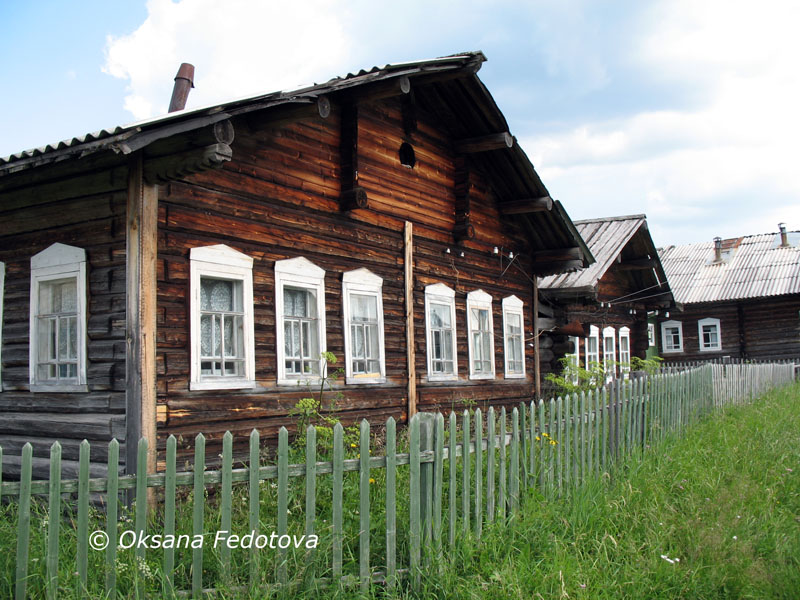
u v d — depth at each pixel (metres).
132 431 6.41
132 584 4.12
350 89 8.55
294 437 8.05
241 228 7.68
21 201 7.56
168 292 6.81
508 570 4.64
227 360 7.46
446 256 11.34
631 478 6.82
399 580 4.66
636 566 4.96
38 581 4.08
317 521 5.23
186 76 10.32
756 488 6.62
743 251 29.66
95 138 5.76
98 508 6.40
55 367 7.31
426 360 10.62
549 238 13.77
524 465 5.88
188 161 6.27
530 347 13.90
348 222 9.26
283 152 8.31
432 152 11.06
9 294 7.72
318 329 8.59
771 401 13.89
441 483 5.09
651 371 16.61
